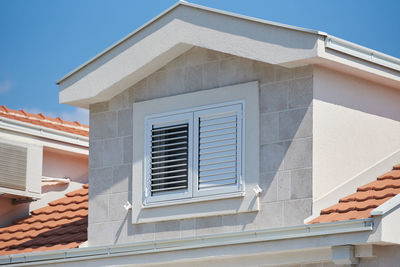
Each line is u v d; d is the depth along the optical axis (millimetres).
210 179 16422
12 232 20469
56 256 17625
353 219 13977
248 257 15555
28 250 18594
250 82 16266
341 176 15750
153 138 17344
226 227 16109
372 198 15141
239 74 16469
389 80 16609
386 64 16297
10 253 18797
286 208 15477
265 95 16094
